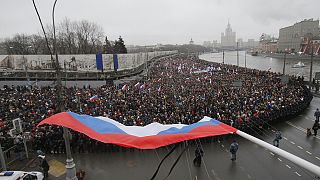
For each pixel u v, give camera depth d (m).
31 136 19.03
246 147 18.84
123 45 85.00
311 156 17.28
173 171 15.38
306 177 14.35
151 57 103.50
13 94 36.06
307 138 20.58
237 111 22.50
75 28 89.25
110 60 53.00
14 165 16.70
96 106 25.72
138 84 36.00
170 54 175.25
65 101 28.14
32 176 14.01
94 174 15.38
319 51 124.50
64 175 15.50
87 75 54.50
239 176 14.65
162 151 18.33
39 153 16.17
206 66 67.56
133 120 19.91
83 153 18.45
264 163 16.30
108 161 17.08
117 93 32.00
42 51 93.94
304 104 28.47
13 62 56.75
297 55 142.62
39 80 53.00
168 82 40.31
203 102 25.45
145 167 16.05
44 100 29.31
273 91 30.47
